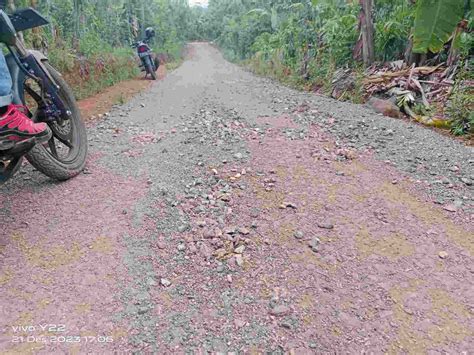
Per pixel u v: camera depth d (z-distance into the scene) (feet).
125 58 40.88
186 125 15.25
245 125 14.80
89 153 11.81
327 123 14.76
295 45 37.99
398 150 11.50
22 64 8.77
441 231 7.28
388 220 7.68
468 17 17.51
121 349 4.83
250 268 6.37
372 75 22.93
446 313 5.36
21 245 6.98
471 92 15.64
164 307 5.54
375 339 4.95
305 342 4.92
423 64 21.40
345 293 5.77
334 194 8.77
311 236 7.19
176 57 87.20
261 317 5.34
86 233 7.33
